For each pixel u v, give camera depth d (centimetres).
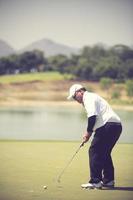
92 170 1243
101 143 1225
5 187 1258
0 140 2517
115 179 1385
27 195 1162
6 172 1475
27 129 2666
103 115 1219
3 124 2666
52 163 1662
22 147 2159
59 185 1288
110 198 1137
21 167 1573
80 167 1588
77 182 1329
